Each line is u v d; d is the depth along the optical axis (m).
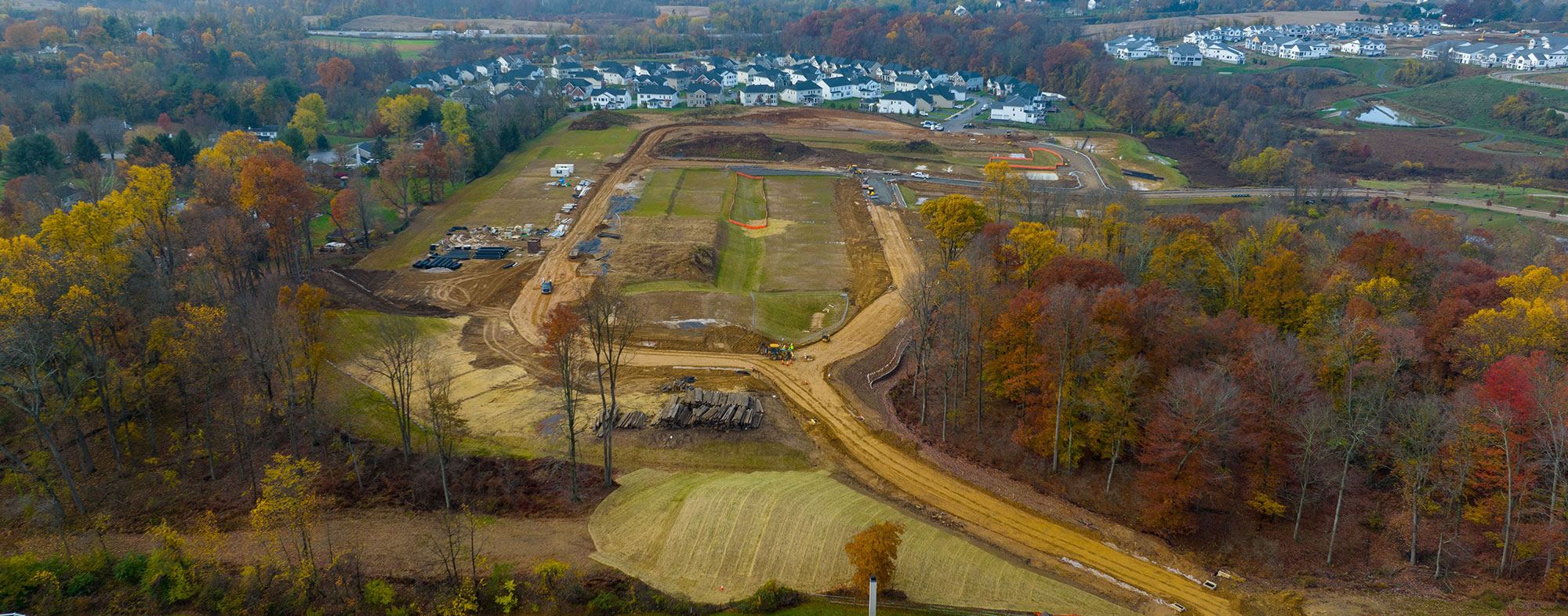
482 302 109.56
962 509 67.19
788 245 135.38
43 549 58.38
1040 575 58.66
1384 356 66.88
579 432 75.69
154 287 79.19
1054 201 141.88
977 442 76.06
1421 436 61.03
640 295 109.00
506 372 88.62
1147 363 67.44
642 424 76.38
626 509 64.69
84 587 54.06
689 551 59.25
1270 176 196.62
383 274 119.69
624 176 173.38
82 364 68.50
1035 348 72.81
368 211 139.38
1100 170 196.25
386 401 79.69
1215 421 60.84
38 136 160.12
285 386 69.69
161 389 73.88
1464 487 61.47
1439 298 83.00
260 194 108.31
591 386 85.12
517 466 69.75
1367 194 183.75
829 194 164.75
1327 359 69.12
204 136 199.00
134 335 74.81
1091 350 68.06
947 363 82.56
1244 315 82.88
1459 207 176.25
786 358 93.25
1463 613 54.28
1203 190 186.88
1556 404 55.69
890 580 55.16
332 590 53.78
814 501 64.50
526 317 104.56
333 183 164.12
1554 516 56.31
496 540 60.31
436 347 94.62
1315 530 63.72
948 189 171.88
